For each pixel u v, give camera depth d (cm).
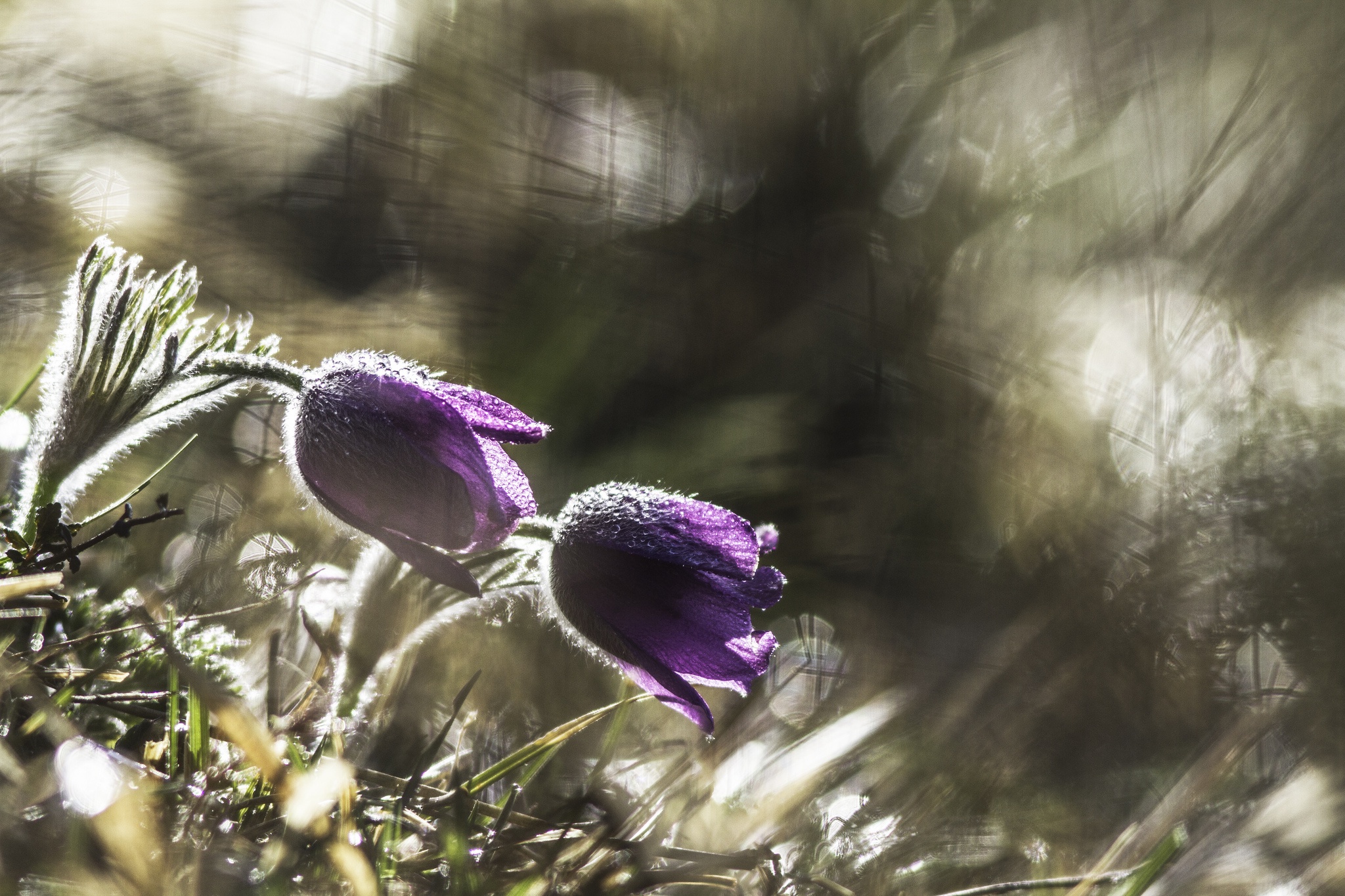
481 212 90
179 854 63
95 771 63
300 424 66
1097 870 69
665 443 82
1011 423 83
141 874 63
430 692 72
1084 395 84
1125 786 73
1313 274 90
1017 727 74
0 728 65
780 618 79
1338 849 68
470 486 65
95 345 67
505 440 66
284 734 67
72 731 64
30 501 67
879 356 85
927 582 80
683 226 93
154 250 83
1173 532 78
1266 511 77
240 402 80
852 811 71
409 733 71
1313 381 83
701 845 70
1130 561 78
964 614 79
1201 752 73
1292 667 75
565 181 94
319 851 64
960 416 83
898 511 81
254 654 72
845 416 84
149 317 67
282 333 82
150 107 91
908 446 83
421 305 85
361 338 83
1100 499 80
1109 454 82
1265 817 70
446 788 68
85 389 67
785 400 84
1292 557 76
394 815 65
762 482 82
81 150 87
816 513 81
